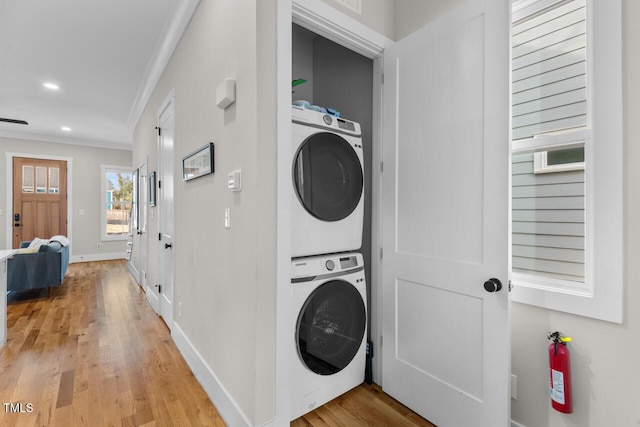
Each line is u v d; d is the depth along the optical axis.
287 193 1.49
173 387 1.98
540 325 1.36
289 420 1.53
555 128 1.37
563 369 1.23
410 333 1.72
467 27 1.44
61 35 2.75
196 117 2.23
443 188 1.54
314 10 1.56
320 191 1.69
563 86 1.35
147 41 2.86
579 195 1.31
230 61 1.66
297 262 1.59
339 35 1.71
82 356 2.38
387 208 1.84
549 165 1.40
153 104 3.75
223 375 1.73
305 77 2.62
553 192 1.39
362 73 2.23
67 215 6.52
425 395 1.63
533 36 1.44
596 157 1.21
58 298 3.95
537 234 1.44
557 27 1.36
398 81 1.78
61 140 6.41
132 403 1.80
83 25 2.61
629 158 1.13
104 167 6.92
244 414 1.49
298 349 1.58
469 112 1.43
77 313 3.39
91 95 4.10
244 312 1.50
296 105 1.72
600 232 1.19
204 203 2.06
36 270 3.90
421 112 1.65
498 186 1.33
